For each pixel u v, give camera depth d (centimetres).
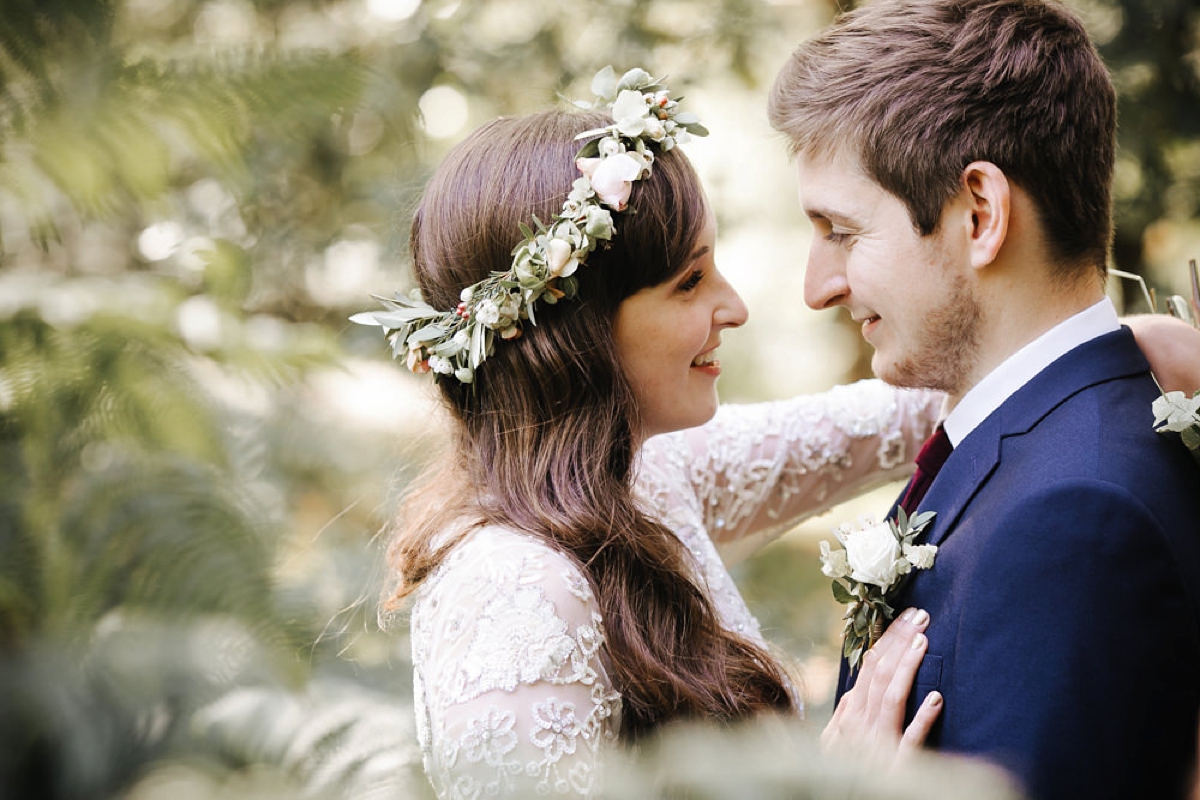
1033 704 122
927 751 132
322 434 262
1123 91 289
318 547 242
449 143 337
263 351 150
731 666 157
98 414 138
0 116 132
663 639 151
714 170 343
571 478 152
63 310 140
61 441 137
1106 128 143
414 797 134
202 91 143
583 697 136
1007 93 138
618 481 158
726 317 162
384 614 185
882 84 142
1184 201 298
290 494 251
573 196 148
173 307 149
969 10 143
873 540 142
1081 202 141
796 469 199
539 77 331
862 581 142
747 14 333
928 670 135
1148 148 290
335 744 139
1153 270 321
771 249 462
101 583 131
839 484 203
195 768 121
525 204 152
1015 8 142
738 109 364
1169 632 121
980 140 138
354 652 216
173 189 262
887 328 150
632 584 151
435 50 324
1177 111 287
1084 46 143
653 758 123
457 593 141
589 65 327
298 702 139
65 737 119
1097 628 121
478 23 337
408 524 168
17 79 131
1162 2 281
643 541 152
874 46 145
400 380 287
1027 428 138
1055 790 120
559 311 153
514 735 130
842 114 145
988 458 139
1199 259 327
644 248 151
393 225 277
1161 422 129
